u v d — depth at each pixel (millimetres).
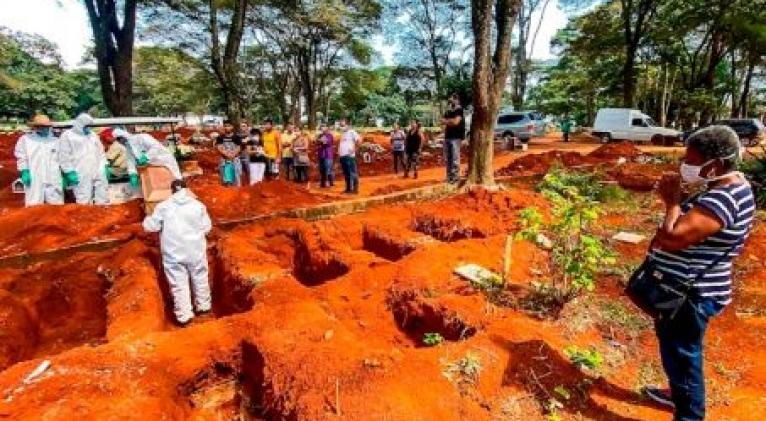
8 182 15133
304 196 11547
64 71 65438
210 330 4816
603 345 4453
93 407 3709
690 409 3258
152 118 11414
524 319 4727
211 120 65562
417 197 10195
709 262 3053
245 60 46500
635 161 14336
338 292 5762
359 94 51188
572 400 3713
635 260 6371
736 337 4652
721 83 39594
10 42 50625
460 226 7672
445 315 4973
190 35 30531
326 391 3646
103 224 9031
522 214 5504
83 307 6969
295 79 43688
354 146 13102
